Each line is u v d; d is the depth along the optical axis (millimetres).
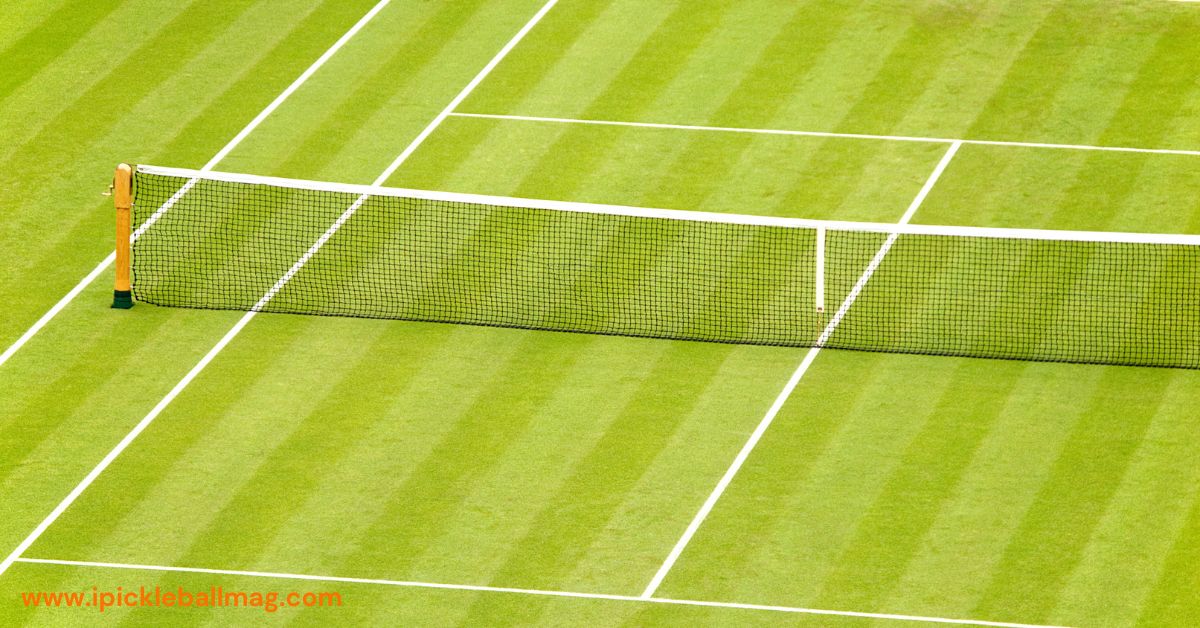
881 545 61250
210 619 58438
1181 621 57781
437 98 86750
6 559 60938
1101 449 65625
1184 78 86812
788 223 71750
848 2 92938
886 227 71125
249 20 92875
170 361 71062
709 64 88688
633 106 85875
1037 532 61688
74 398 69000
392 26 92250
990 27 90938
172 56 90125
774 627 57906
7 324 73312
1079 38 90000
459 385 69625
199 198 80438
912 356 70812
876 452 65688
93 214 80000
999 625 57781
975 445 65938
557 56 89625
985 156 82000
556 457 65688
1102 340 71188
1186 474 64188
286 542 61719
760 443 66250
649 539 61781
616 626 58062
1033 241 76688
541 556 61031
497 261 76500
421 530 62250
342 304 74250
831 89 86688
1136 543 61031
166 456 65875
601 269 75875
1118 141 82750
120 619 58438
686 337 72062
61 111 86312
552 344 71812
